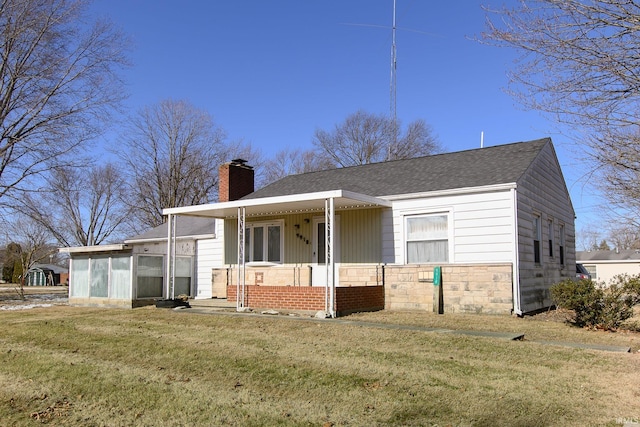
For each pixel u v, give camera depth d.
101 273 15.76
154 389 6.07
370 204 14.07
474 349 7.79
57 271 56.62
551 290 10.60
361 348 7.90
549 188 15.78
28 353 8.34
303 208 15.14
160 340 8.98
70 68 24.14
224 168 20.38
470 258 12.91
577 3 6.04
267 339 8.74
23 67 23.30
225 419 5.04
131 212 44.22
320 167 46.66
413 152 43.62
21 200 24.05
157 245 21.61
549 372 6.50
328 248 12.73
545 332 9.52
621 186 8.06
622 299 9.95
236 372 6.70
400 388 5.87
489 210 12.73
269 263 16.95
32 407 5.58
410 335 8.90
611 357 7.27
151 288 15.39
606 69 6.18
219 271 18.08
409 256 14.02
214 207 14.52
